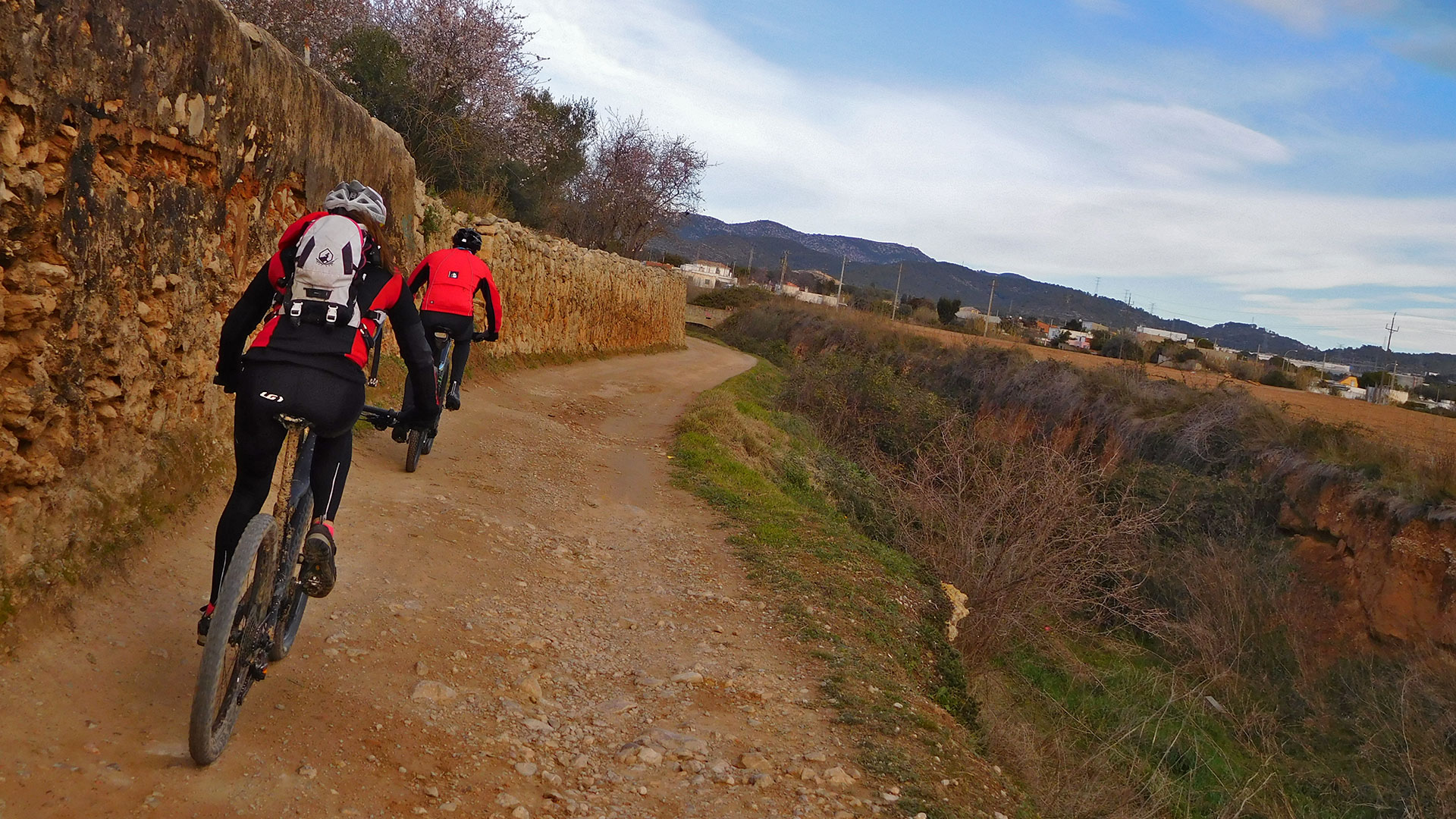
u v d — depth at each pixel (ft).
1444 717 39.55
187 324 16.63
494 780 10.96
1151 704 34.47
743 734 13.78
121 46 13.38
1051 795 16.94
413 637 14.62
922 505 36.45
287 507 10.51
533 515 24.72
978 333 184.85
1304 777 35.60
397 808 9.84
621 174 143.23
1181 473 62.18
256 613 9.95
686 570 22.65
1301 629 48.67
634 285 103.71
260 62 19.52
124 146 13.92
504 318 56.59
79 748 9.28
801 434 62.03
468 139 73.36
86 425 12.98
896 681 18.20
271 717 10.97
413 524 20.49
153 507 14.64
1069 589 33.81
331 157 25.62
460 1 71.20
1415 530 49.60
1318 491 55.47
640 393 62.54
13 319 11.14
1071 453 72.54
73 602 11.55
